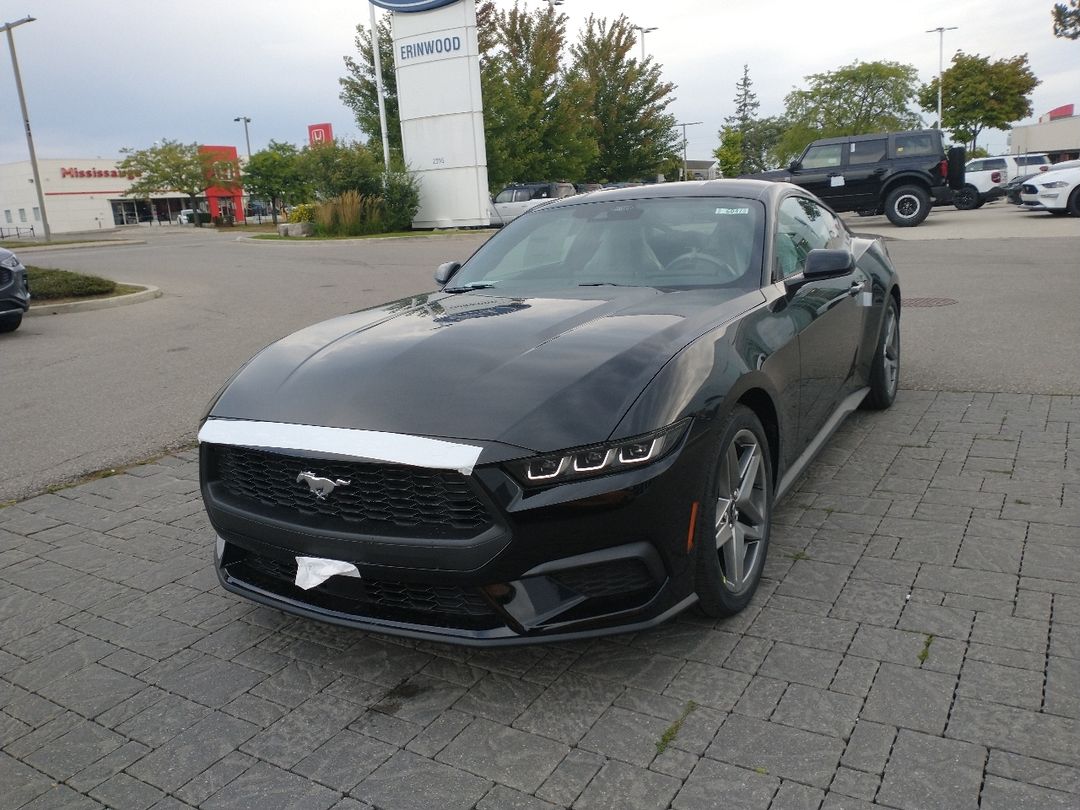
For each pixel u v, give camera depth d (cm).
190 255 2312
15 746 256
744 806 213
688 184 441
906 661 270
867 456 462
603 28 4500
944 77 5406
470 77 2761
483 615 260
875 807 210
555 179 3884
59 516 442
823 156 2041
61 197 7738
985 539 352
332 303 1209
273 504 280
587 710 257
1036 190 2148
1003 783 215
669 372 269
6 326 1061
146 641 315
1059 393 559
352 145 2928
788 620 299
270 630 319
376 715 262
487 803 221
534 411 251
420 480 251
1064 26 4291
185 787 235
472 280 416
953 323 809
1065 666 262
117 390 716
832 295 415
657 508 253
